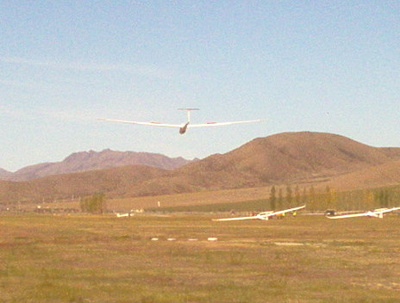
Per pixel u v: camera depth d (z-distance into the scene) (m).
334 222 145.12
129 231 109.69
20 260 55.84
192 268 49.03
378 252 63.12
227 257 57.81
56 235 96.31
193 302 33.03
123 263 52.97
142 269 48.31
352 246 71.56
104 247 70.56
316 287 38.38
